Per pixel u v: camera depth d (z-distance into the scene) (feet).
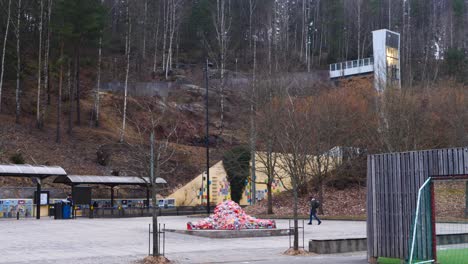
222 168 163.12
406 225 47.85
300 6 352.90
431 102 141.28
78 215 128.06
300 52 302.25
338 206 129.70
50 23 177.88
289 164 112.16
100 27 182.09
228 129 212.43
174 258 56.29
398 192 48.91
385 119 130.31
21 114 183.52
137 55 256.11
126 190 158.61
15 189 134.92
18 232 84.48
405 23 340.39
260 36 311.47
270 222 85.10
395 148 127.95
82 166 156.25
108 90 217.56
